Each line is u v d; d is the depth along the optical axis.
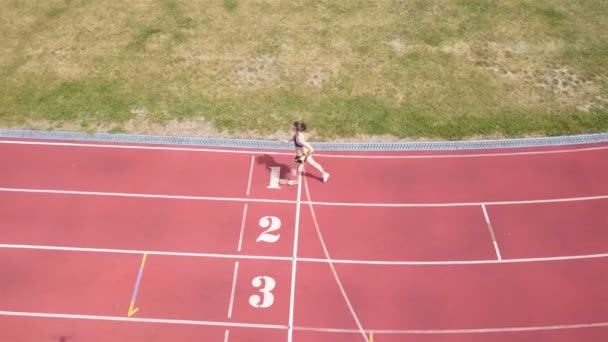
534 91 17.52
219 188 15.09
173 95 17.56
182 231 14.08
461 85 17.70
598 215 14.31
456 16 20.05
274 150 16.12
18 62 18.53
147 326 12.30
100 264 13.41
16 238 13.95
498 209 14.50
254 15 20.20
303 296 12.81
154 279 13.12
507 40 19.12
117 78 18.05
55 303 12.70
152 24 19.84
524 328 12.22
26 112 17.12
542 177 15.22
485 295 12.79
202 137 16.47
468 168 15.52
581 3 20.56
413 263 13.40
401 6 20.50
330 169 15.55
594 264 13.31
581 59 18.48
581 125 16.55
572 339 12.02
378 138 16.38
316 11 20.33
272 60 18.61
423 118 16.81
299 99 17.41
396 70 18.20
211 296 12.81
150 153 16.02
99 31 19.58
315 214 14.46
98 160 15.82
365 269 13.30
